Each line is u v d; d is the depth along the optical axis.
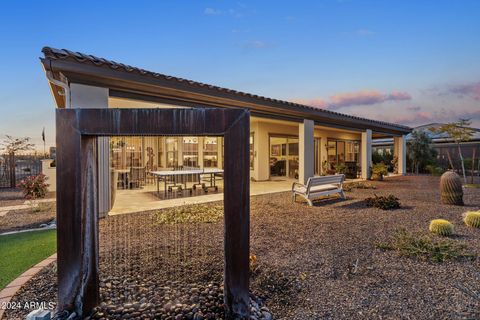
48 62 4.39
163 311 2.14
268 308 2.21
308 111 9.60
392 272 2.86
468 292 2.36
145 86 5.75
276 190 9.10
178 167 10.26
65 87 4.98
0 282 2.58
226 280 2.10
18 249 3.49
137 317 2.07
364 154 13.08
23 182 6.72
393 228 4.52
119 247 3.54
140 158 10.87
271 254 3.35
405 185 10.55
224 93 7.07
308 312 2.13
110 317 2.08
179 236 4.04
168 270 2.87
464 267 2.97
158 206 6.27
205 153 12.28
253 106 8.05
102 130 2.08
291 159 13.48
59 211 2.07
